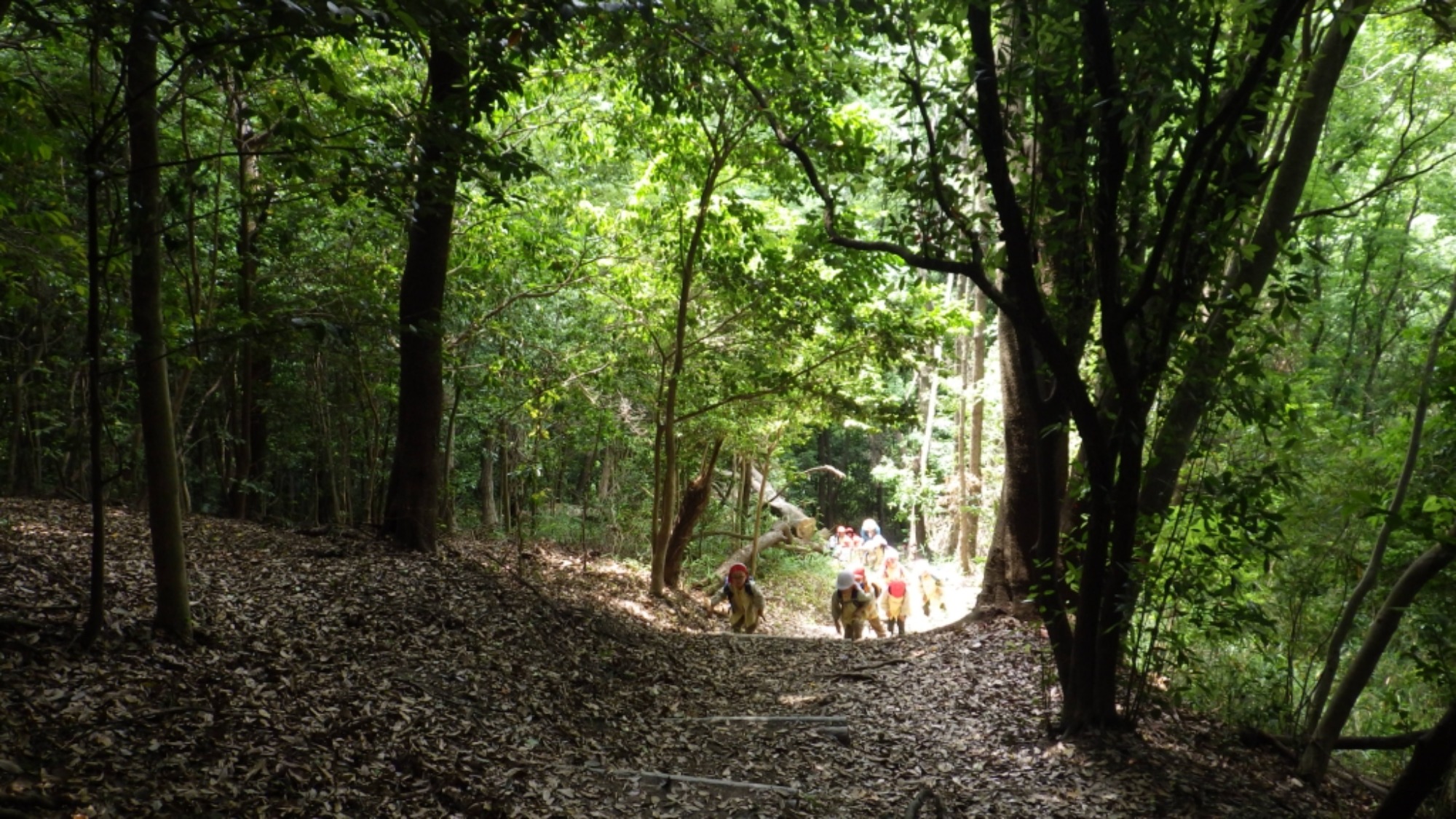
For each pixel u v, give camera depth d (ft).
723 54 27.91
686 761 20.31
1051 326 19.69
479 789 15.21
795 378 43.96
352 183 15.74
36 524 25.08
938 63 21.38
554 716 20.84
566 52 33.40
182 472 33.81
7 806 10.66
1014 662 28.91
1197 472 24.31
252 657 17.97
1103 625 21.43
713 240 43.65
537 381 45.83
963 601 64.03
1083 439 20.20
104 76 23.09
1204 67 17.06
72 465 39.29
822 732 23.15
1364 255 38.58
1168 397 23.41
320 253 34.68
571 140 43.19
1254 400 19.43
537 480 49.39
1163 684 25.54
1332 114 33.94
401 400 31.86
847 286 38.88
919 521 107.65
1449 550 17.17
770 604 61.67
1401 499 19.97
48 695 13.75
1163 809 18.01
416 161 17.85
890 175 22.76
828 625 61.26
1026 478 33.04
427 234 30.76
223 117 29.86
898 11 20.24
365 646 21.01
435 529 32.48
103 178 13.41
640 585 48.75
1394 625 19.88
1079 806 18.15
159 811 11.81
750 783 18.53
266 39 12.71
